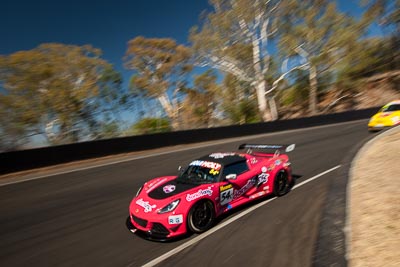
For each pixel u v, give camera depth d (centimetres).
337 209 621
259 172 733
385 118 1630
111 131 2995
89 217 718
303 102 4772
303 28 3803
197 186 629
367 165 913
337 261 440
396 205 568
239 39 3772
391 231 484
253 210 689
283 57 3884
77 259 523
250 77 3944
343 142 1520
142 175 1150
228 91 4178
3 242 604
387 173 771
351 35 3772
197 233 591
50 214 754
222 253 510
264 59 3784
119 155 1669
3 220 731
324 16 3744
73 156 1513
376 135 1523
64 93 2772
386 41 4538
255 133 2431
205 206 608
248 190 707
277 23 3772
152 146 1845
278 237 550
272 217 641
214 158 723
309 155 1281
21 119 2555
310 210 662
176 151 1725
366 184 730
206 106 4419
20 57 2603
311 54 3956
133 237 592
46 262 519
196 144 2028
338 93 4753
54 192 965
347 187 746
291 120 2662
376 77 5150
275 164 782
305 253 486
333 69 4069
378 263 413
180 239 572
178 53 4425
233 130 2309
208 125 4194
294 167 1090
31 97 2647
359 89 4531
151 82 4456
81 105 2931
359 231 509
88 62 3002
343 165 1007
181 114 4597
